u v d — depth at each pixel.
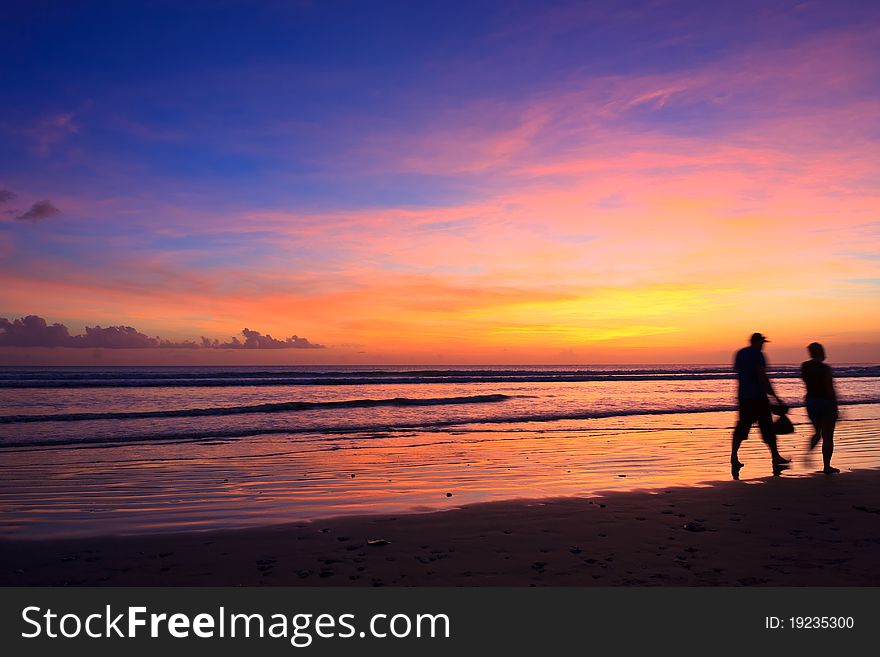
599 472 9.62
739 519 6.30
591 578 4.61
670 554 5.14
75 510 7.25
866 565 4.83
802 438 13.87
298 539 5.82
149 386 34.78
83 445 12.99
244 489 8.47
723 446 12.64
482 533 5.91
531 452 11.87
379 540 5.68
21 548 5.59
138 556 5.32
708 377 60.72
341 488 8.50
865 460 10.53
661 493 7.76
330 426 16.56
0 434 14.55
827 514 6.51
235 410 20.72
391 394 32.16
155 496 8.03
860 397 27.14
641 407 23.55
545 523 6.26
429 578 4.68
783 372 66.38
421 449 12.33
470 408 22.95
